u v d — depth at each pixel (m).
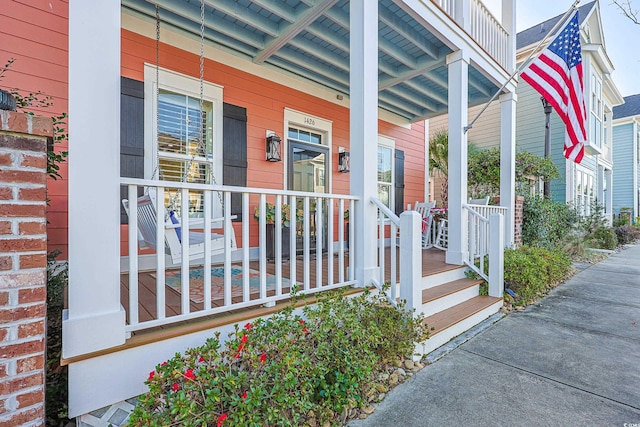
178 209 3.83
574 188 8.84
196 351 1.56
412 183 7.26
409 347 2.27
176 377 1.43
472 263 4.06
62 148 3.08
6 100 1.26
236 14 3.34
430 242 6.40
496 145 9.59
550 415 1.82
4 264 1.24
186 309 1.84
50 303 2.25
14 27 2.85
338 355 1.86
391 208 6.61
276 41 3.78
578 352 2.62
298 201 5.00
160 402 1.43
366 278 2.78
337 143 5.53
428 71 4.76
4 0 2.81
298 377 1.64
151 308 2.25
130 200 1.66
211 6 3.24
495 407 1.90
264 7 3.25
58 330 2.07
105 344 1.56
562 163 8.70
